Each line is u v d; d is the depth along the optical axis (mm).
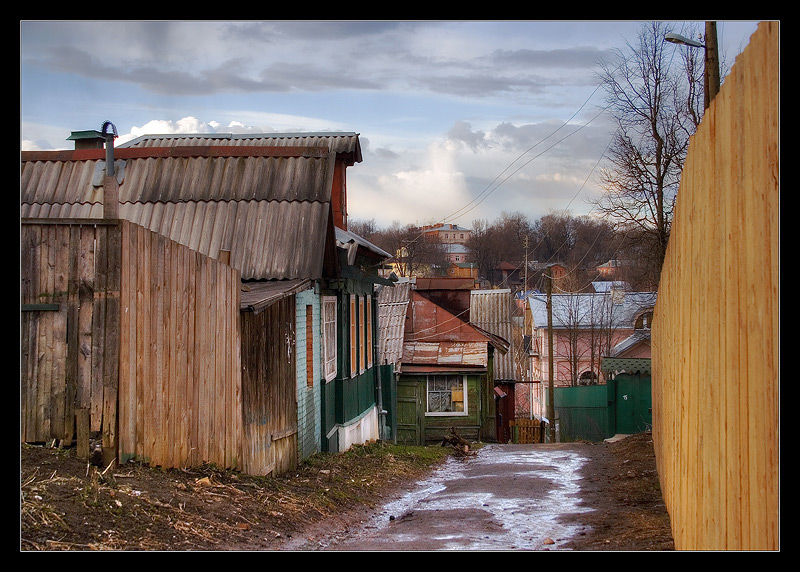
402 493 12602
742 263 3602
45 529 5625
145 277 7598
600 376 42531
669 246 8062
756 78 3285
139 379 7500
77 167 14766
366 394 19516
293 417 12039
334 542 7738
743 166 3568
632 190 23344
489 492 12117
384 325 24234
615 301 39969
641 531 7730
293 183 13922
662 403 9750
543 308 44438
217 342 9008
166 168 14391
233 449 9453
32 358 7258
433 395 26281
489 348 27906
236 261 13148
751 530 3432
